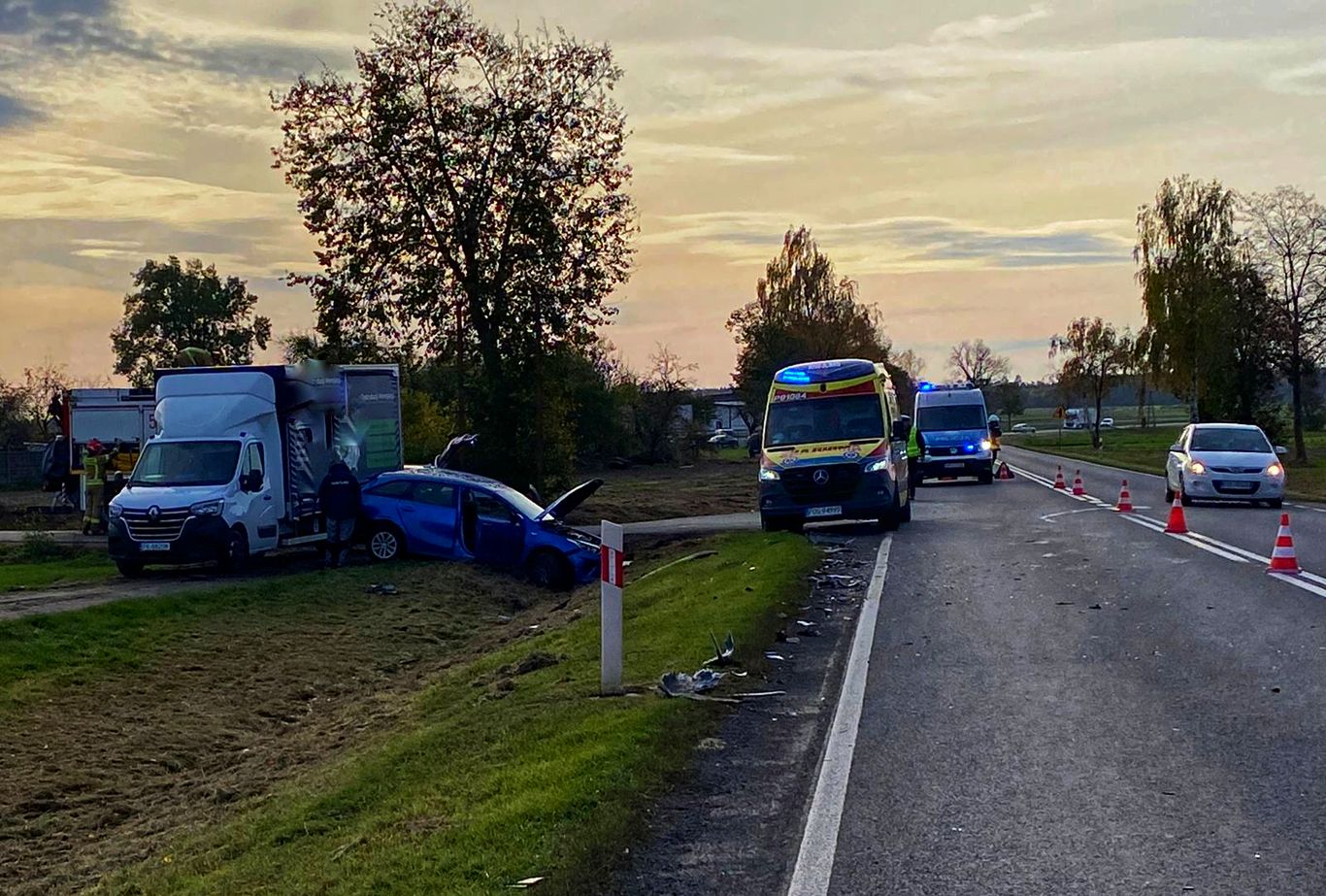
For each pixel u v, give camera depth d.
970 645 11.88
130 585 21.11
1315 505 29.48
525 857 6.15
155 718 14.15
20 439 72.12
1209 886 5.60
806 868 6.00
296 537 24.33
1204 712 8.91
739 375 81.50
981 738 8.40
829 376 25.05
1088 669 10.58
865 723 8.91
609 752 7.90
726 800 7.19
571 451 37.44
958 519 26.95
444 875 6.08
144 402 37.03
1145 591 14.93
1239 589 14.81
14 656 15.46
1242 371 57.56
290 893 6.29
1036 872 5.86
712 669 10.87
